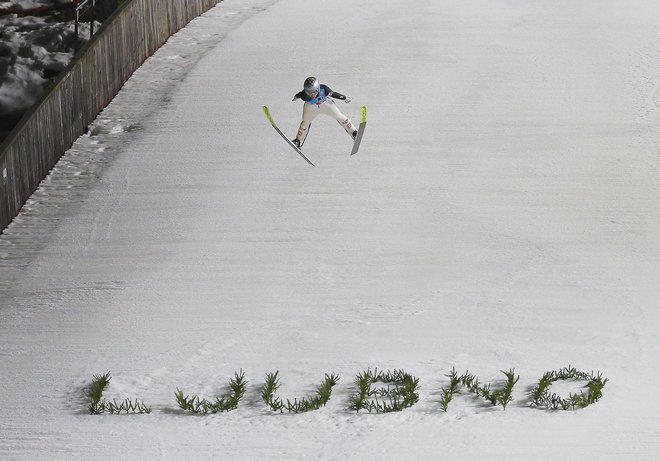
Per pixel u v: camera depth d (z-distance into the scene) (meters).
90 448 13.94
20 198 28.16
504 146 29.78
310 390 15.84
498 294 20.62
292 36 41.81
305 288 21.47
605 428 13.70
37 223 27.12
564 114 32.12
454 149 29.67
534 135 30.52
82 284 22.70
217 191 27.83
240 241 24.48
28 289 22.73
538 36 40.50
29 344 19.03
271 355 17.62
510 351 17.42
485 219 25.09
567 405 14.59
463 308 19.89
